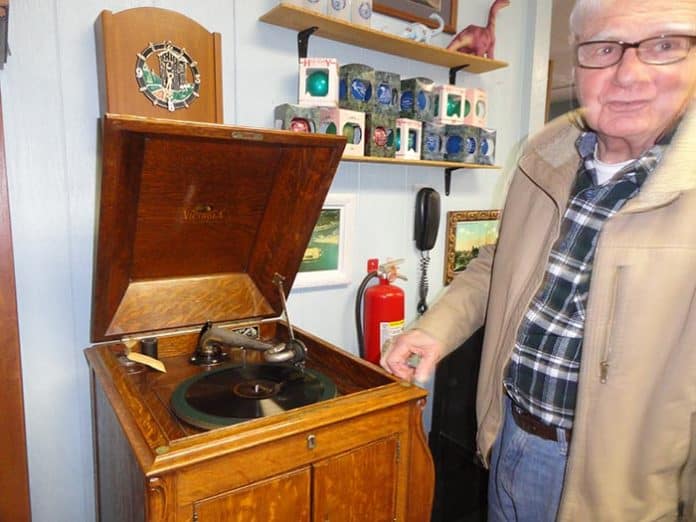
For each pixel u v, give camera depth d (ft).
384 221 6.00
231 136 3.22
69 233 4.09
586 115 2.75
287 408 3.23
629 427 2.70
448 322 3.93
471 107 6.02
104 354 3.70
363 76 5.04
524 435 3.45
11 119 3.78
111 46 3.83
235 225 4.20
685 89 2.44
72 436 4.28
